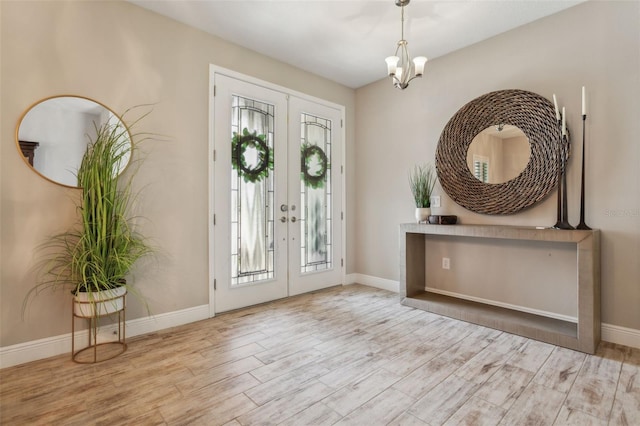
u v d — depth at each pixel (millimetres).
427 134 3477
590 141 2430
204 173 2893
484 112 2975
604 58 2369
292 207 3582
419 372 1957
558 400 1666
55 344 2189
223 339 2447
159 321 2643
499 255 2984
